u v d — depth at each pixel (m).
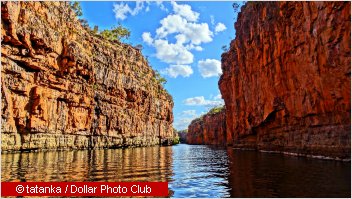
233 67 68.00
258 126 52.03
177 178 19.62
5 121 38.66
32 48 44.28
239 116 65.00
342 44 24.27
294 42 34.38
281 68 39.78
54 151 48.09
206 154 47.81
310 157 30.11
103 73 70.06
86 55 59.22
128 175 20.64
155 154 47.38
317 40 28.12
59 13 53.53
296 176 18.06
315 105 29.88
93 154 42.62
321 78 28.02
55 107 50.62
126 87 81.88
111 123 71.88
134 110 88.38
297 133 35.72
